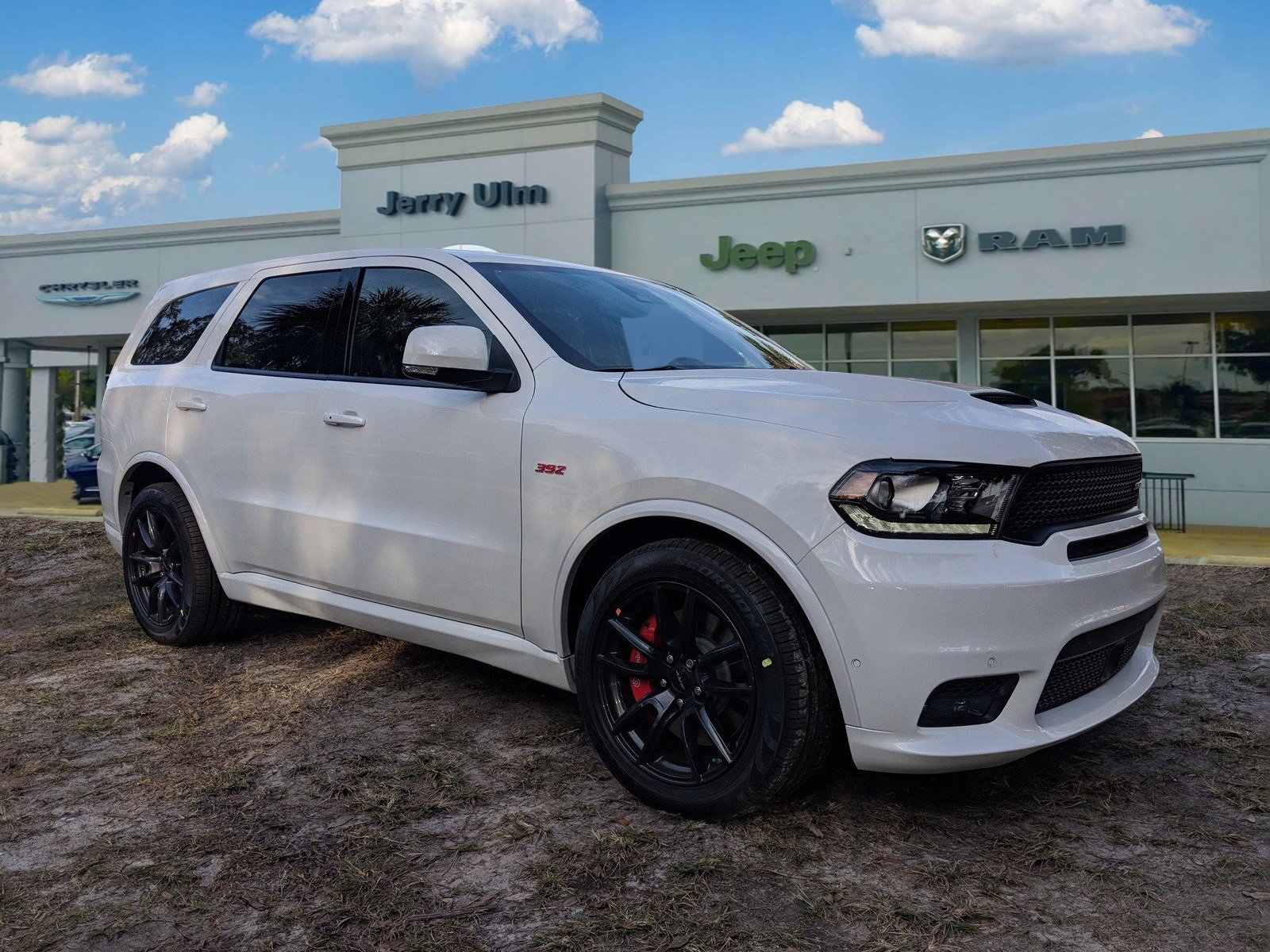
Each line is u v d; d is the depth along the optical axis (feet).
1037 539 7.84
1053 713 8.25
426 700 11.68
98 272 65.05
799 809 8.62
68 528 23.79
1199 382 48.62
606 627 8.93
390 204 55.88
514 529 9.68
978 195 45.98
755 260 49.52
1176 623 14.82
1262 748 10.09
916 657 7.34
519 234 53.21
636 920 6.92
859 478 7.57
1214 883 7.43
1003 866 7.69
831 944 6.65
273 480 12.24
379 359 11.43
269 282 13.30
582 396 9.43
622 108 52.49
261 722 11.03
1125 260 44.09
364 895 7.31
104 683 12.62
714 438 8.35
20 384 72.90
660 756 8.76
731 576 8.02
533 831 8.28
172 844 8.15
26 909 7.16
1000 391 9.91
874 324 52.90
